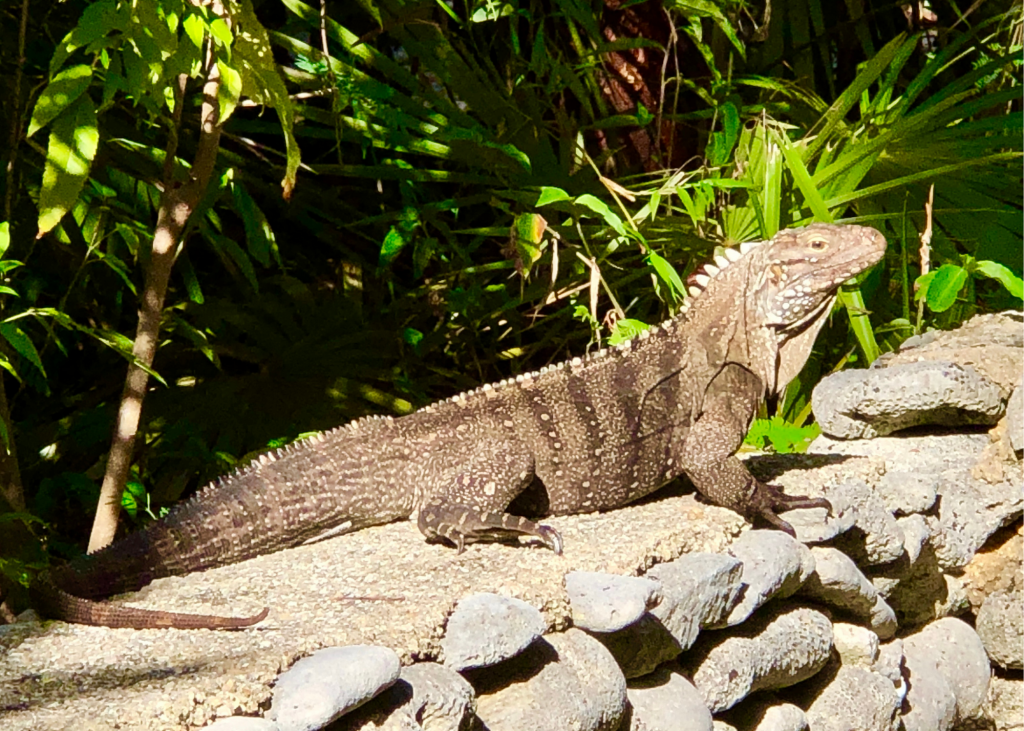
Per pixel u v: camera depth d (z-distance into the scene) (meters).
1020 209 5.21
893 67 5.30
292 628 2.71
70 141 3.18
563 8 5.13
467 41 5.92
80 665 2.54
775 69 6.13
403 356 5.47
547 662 2.90
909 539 4.01
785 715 3.60
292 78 4.96
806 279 3.62
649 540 3.33
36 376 4.79
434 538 3.35
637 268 5.53
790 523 3.66
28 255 4.26
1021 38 6.31
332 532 3.43
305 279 6.03
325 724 2.36
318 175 6.04
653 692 3.21
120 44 3.28
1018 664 4.36
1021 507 4.36
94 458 4.99
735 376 3.71
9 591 3.67
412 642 2.66
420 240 5.31
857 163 5.08
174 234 3.69
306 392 4.95
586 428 3.58
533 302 5.70
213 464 4.69
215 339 5.16
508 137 5.18
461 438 3.53
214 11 3.45
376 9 4.72
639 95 5.76
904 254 5.09
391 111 4.92
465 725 2.67
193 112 5.04
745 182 4.93
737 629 3.54
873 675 3.90
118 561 3.09
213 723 2.29
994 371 4.49
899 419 4.54
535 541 3.33
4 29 4.50
